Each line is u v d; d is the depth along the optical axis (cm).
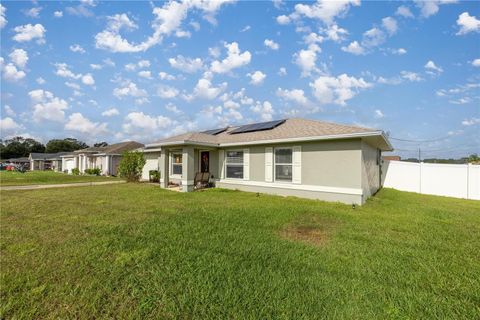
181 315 245
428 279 320
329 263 366
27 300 270
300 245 441
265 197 1028
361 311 251
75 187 1412
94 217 646
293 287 297
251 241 462
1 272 334
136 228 543
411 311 253
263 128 1305
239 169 1286
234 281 309
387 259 382
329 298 273
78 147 7719
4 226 558
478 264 368
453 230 550
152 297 274
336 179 935
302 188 1028
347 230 543
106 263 361
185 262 365
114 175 2767
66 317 244
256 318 240
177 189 1313
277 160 1127
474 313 250
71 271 337
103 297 276
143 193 1140
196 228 545
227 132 1616
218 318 240
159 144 1341
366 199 997
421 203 943
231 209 751
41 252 402
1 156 7188
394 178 1506
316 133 970
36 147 7675
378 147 1346
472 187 1171
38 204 841
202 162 1512
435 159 2820
